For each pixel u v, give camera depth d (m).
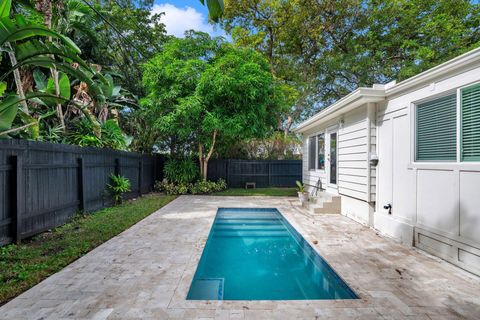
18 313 2.29
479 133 3.35
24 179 4.28
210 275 3.91
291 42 17.17
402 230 4.64
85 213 6.18
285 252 5.11
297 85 17.95
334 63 16.48
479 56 3.20
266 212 8.12
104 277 3.05
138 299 2.56
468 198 3.45
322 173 8.97
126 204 8.04
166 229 5.32
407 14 15.45
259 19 17.09
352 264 3.59
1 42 3.80
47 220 4.87
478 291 2.83
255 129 10.11
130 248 4.12
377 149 5.65
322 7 15.82
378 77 16.58
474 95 3.42
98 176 6.90
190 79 9.46
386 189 5.29
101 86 8.62
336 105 6.49
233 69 9.20
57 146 5.18
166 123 9.30
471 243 3.38
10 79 7.33
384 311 2.42
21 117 5.23
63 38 3.93
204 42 10.46
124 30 13.08
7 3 3.70
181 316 2.30
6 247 3.87
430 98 4.17
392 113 5.12
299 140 15.12
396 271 3.37
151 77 9.59
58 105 7.14
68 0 8.10
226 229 6.75
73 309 2.36
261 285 3.53
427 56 14.01
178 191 10.92
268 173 13.86
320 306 2.51
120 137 8.62
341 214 7.14
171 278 3.05
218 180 12.98
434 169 4.04
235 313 2.37
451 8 14.55
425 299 2.65
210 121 9.30
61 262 3.43
